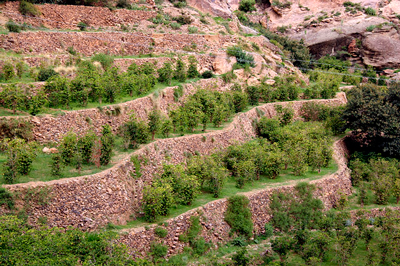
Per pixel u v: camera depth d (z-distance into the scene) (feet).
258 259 105.29
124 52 177.06
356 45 299.79
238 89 181.68
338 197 141.69
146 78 147.43
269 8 348.18
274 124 167.94
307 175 144.46
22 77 131.54
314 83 241.76
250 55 208.13
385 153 178.09
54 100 121.90
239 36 231.91
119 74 145.89
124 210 102.53
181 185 110.22
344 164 162.09
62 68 138.92
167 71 161.99
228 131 148.56
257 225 119.55
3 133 105.50
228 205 117.80
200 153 135.64
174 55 184.34
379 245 112.68
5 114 110.73
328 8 339.57
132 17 199.11
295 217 125.18
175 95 156.66
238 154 136.87
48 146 111.04
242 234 115.14
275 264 98.02
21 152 95.71
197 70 184.03
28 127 109.09
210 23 231.71
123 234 93.61
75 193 94.12
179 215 105.50
